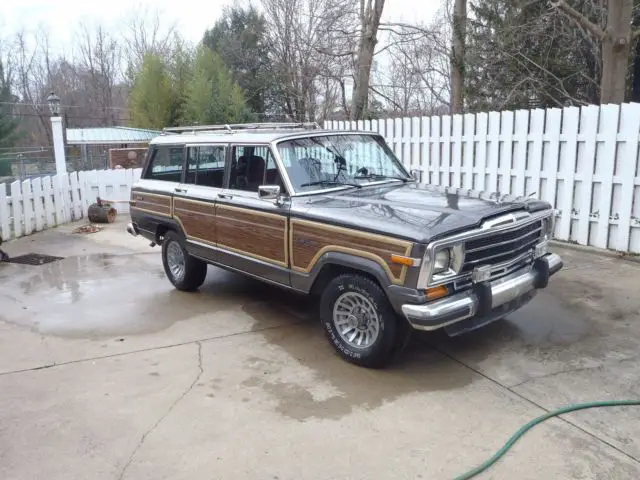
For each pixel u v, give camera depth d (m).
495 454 3.37
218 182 5.97
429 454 3.41
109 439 3.64
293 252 4.99
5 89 41.56
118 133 24.56
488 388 4.21
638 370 4.43
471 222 4.16
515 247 4.57
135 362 4.82
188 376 4.53
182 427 3.76
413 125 10.46
